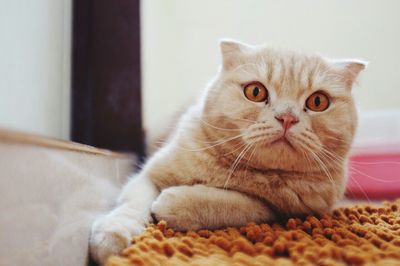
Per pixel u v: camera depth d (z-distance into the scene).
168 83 0.71
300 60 0.36
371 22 0.67
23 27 0.31
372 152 0.58
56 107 0.41
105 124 0.49
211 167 0.35
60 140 0.25
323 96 0.35
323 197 0.36
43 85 0.36
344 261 0.25
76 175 0.27
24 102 0.31
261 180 0.34
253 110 0.34
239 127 0.34
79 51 0.47
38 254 0.22
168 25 0.71
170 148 0.38
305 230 0.32
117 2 0.50
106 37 0.50
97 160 0.31
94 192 0.30
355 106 0.38
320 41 0.68
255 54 0.36
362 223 0.35
